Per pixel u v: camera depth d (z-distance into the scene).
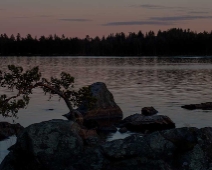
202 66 109.19
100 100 26.88
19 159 12.89
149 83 55.25
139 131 21.75
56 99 36.41
